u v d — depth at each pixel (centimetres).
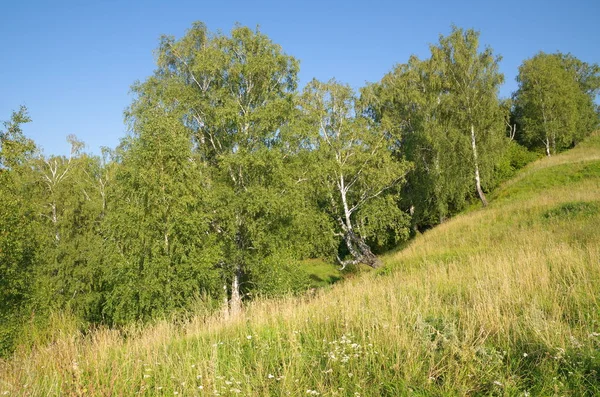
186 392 520
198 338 772
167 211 1655
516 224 2141
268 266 1920
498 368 475
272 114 2047
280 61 2264
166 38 2223
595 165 3030
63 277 2280
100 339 834
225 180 2041
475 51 3164
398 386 473
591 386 425
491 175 3434
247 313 984
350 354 545
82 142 3047
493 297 732
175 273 1593
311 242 2417
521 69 4747
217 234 1950
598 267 851
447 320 654
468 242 2072
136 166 1697
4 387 573
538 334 532
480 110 3142
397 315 688
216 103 2119
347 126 2716
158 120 1712
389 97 3497
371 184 2788
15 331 1677
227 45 2202
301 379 512
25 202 1866
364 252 2648
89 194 2762
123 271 1603
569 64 5591
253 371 573
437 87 3269
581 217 1894
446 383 454
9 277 1770
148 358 649
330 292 1250
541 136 4656
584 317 612
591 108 5288
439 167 3222
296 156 2372
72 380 584
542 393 424
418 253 2073
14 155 1570
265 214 1953
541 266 933
